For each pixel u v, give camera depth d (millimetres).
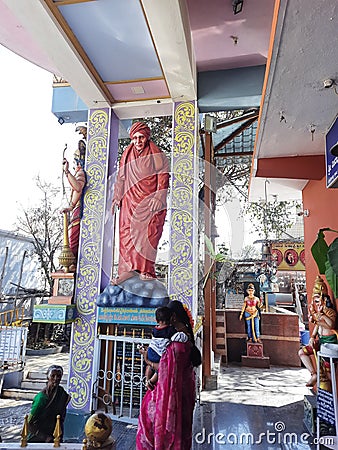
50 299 3730
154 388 2387
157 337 2424
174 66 3451
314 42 1941
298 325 6227
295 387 4602
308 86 2344
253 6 3334
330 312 3320
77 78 3740
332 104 2553
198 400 3816
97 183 4012
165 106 4137
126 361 3637
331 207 3635
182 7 2891
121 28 3152
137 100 4152
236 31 3656
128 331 3760
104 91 4020
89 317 3729
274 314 6410
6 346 4816
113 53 3475
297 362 6090
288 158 3611
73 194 3992
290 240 10523
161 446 2076
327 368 2885
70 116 4746
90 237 3900
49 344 7676
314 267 4266
